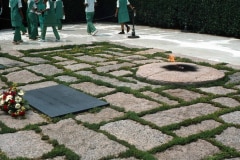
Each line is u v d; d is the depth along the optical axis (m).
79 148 3.89
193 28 13.59
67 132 4.29
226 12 12.08
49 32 13.18
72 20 17.39
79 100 5.33
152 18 15.17
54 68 7.26
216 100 5.31
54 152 3.76
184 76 6.18
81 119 4.67
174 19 14.25
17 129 4.39
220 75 6.33
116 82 6.23
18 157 3.69
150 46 10.14
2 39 11.59
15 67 7.43
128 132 4.26
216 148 3.87
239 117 4.66
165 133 4.21
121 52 8.87
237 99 5.33
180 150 3.83
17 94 5.01
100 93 5.64
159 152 3.79
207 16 12.79
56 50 9.27
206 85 6.00
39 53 8.81
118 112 4.91
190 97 5.46
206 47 10.01
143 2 15.45
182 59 7.86
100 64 7.50
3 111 4.98
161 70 6.56
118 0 12.39
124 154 3.72
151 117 4.70
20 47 9.69
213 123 4.49
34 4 10.83
